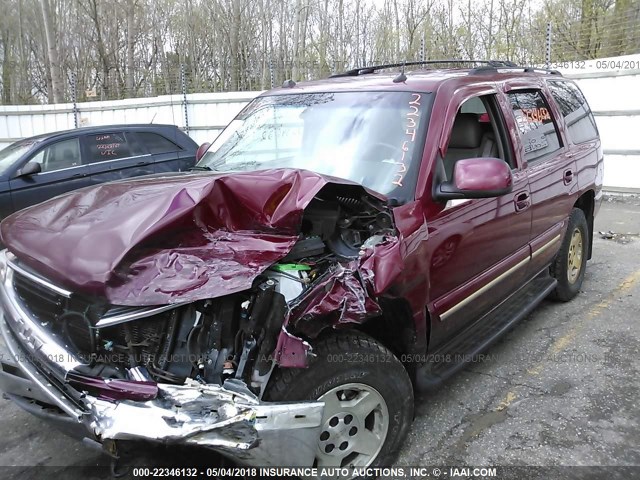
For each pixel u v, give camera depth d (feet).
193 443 6.77
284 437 7.27
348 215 9.18
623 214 29.04
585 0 51.52
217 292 7.15
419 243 9.18
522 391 12.16
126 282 7.29
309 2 73.77
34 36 98.68
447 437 10.57
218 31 81.25
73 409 7.41
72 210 9.07
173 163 30.63
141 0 86.79
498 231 11.71
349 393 8.64
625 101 32.37
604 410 11.32
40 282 8.18
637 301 17.10
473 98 11.56
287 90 13.60
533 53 47.60
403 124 10.58
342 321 7.82
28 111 50.47
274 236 8.13
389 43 73.26
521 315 13.30
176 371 7.46
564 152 15.11
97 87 74.64
